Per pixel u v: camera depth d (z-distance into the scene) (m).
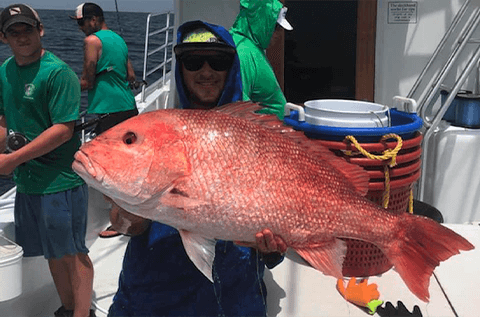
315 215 1.70
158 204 1.58
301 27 5.43
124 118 4.94
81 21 4.96
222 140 1.62
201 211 1.59
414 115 3.29
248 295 2.28
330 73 5.49
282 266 3.24
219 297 2.21
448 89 5.10
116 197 1.59
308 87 5.56
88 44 4.68
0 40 2.50
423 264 1.80
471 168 4.74
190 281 2.20
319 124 3.05
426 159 4.87
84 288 2.78
